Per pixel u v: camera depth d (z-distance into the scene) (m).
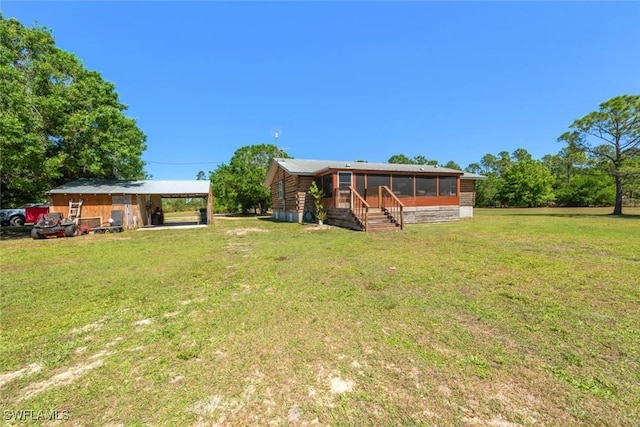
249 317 3.03
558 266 4.90
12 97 9.86
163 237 10.28
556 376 1.92
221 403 1.75
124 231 12.59
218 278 4.59
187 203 40.59
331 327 2.76
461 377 1.94
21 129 9.92
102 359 2.29
